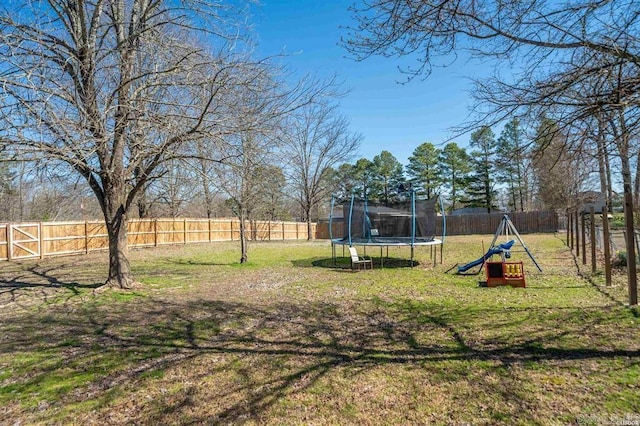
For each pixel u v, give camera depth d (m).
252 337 4.65
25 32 5.70
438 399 2.91
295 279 9.31
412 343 4.22
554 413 2.63
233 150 6.90
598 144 3.37
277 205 32.53
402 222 14.05
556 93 3.06
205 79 6.24
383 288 7.75
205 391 3.19
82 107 5.46
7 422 2.75
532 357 3.65
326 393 3.09
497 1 2.96
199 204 27.45
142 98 6.22
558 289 6.82
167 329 5.09
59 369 3.74
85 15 6.75
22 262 12.49
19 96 5.00
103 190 7.73
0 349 4.36
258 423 2.66
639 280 7.07
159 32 6.39
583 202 15.98
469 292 6.98
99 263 12.27
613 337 4.07
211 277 9.70
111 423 2.72
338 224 30.39
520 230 27.17
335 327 5.00
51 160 5.22
